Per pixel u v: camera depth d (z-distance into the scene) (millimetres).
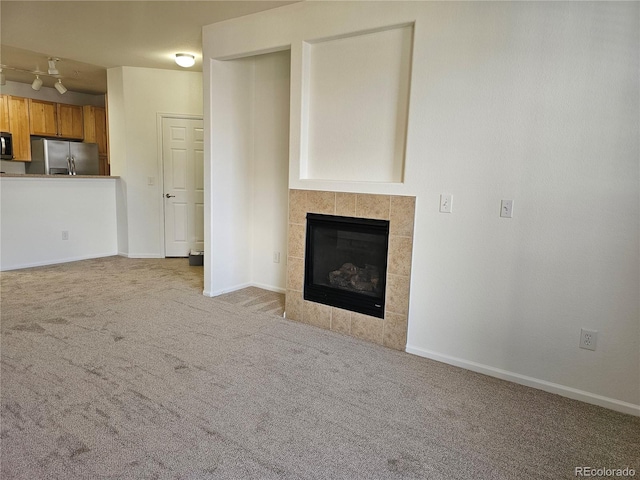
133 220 5750
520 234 2518
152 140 5641
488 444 2006
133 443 1921
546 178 2408
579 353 2424
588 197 2309
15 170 6984
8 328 3195
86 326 3281
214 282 4172
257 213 4465
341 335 3277
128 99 5480
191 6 3314
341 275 3318
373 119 3074
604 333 2346
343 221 3188
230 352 2912
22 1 3268
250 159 4371
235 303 3980
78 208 5520
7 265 4930
